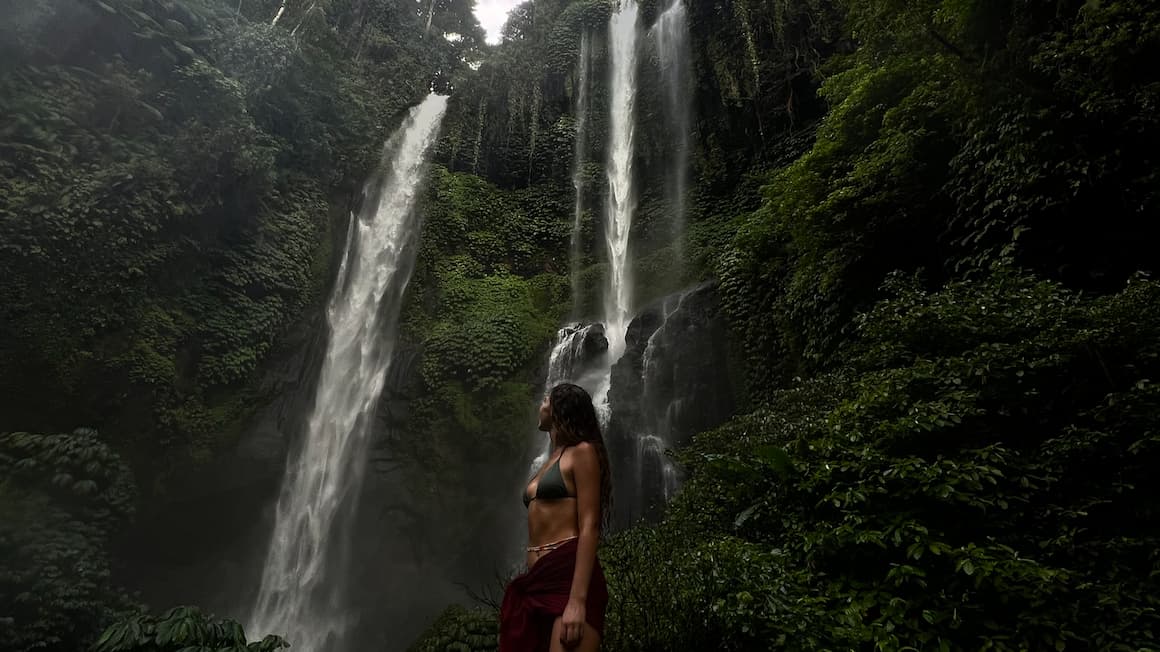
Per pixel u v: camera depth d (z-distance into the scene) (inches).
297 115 601.6
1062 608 113.1
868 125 327.9
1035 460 144.7
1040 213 230.1
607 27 852.6
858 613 123.4
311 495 525.3
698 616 124.0
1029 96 231.1
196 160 457.4
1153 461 131.8
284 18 654.5
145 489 414.6
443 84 822.5
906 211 294.7
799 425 201.8
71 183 384.2
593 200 743.1
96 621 265.7
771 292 426.6
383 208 705.0
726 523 183.6
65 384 369.1
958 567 116.3
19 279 352.2
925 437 155.4
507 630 85.7
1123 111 207.3
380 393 572.1
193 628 131.5
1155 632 110.3
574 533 89.0
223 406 472.7
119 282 405.1
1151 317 150.2
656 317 526.3
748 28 633.0
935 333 186.1
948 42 257.9
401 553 494.9
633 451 447.2
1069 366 154.8
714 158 677.3
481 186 749.9
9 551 265.3
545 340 601.0
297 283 558.3
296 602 487.2
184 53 483.5
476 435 521.0
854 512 140.9
